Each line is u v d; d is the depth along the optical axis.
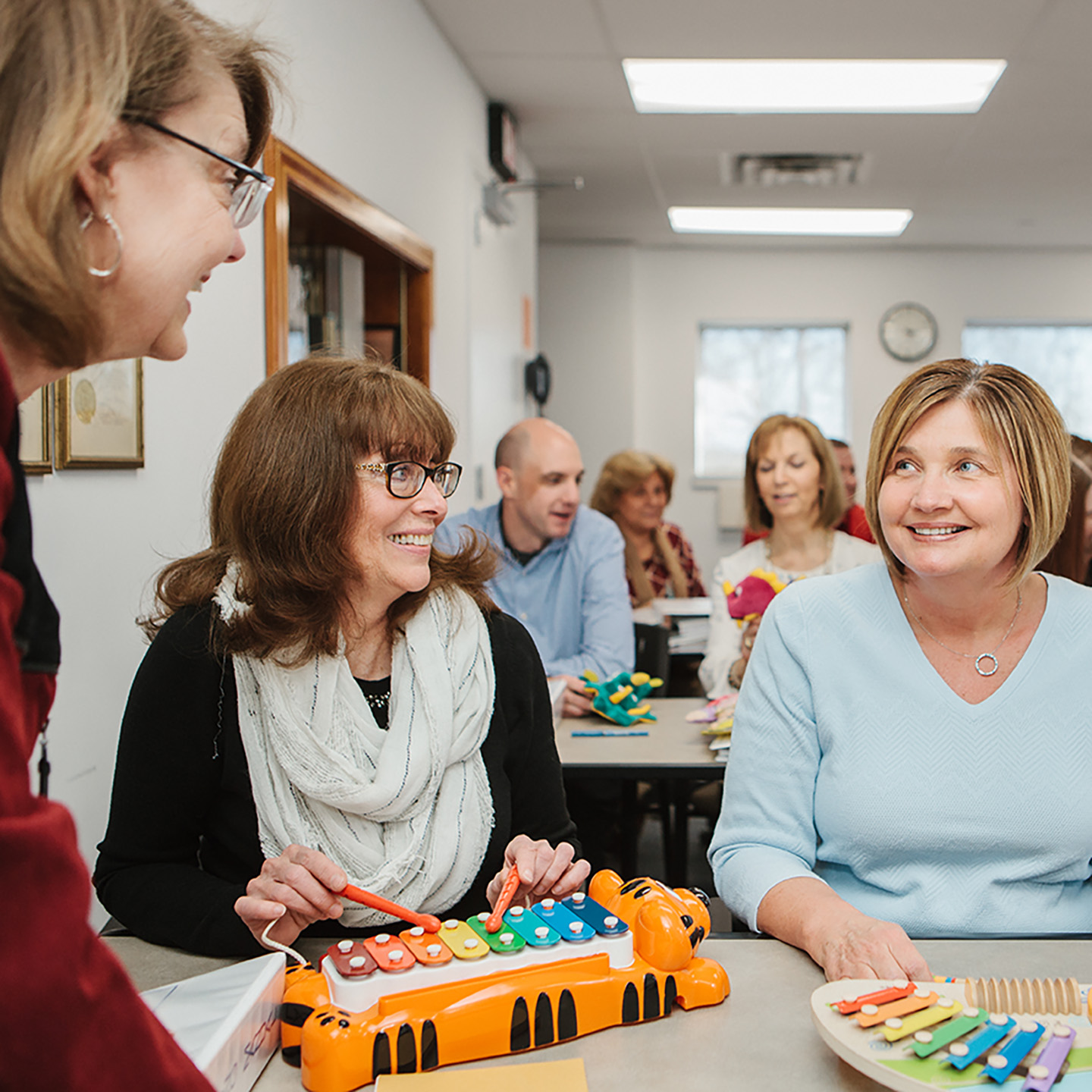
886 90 3.95
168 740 1.06
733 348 7.21
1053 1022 0.74
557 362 6.88
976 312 6.99
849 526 3.00
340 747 1.04
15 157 0.49
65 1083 0.40
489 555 1.30
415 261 3.11
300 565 1.04
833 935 0.93
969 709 1.13
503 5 3.21
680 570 4.14
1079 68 3.69
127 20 0.54
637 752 1.92
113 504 1.56
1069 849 1.13
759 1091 0.72
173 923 0.97
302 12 2.18
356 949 0.80
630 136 4.57
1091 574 1.96
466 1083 0.72
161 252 0.59
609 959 0.82
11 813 0.40
